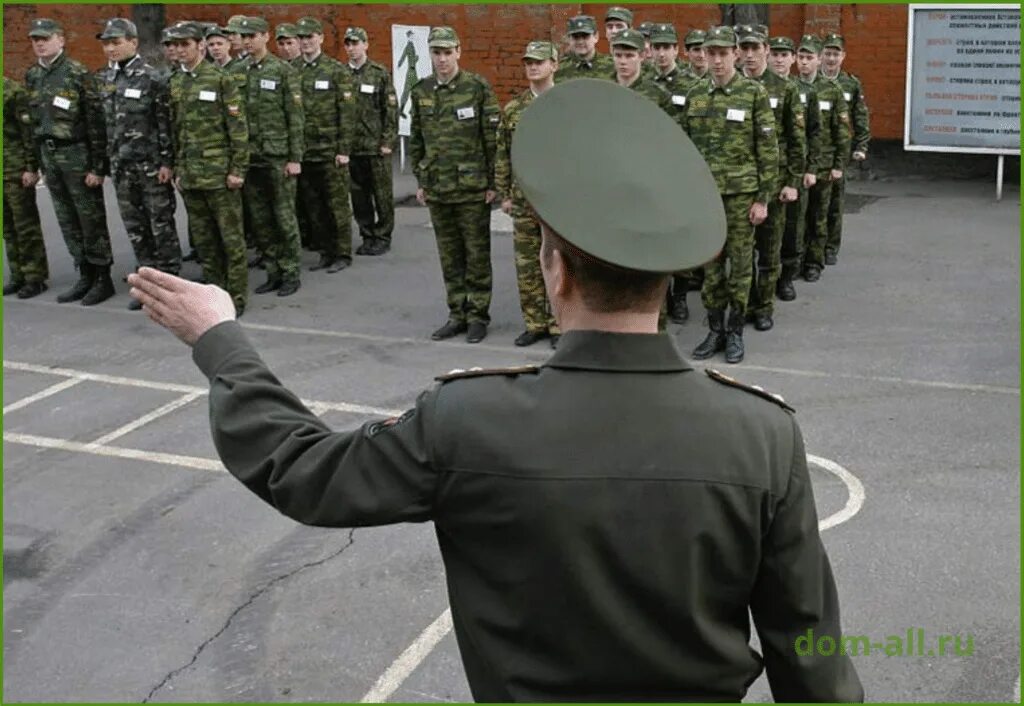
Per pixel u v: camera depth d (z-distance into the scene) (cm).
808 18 1320
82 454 636
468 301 832
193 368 782
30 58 1630
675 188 169
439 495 169
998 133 1232
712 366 755
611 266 162
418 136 817
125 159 905
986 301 884
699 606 168
